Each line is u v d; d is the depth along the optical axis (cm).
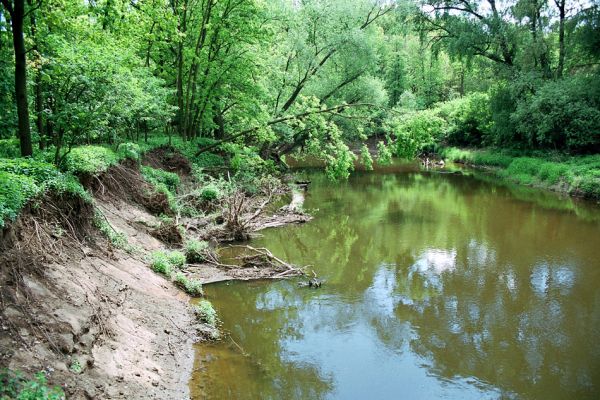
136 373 737
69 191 1016
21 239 764
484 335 1074
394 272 1484
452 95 5906
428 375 920
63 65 1060
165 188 1806
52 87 1167
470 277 1431
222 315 1136
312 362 952
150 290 1066
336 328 1106
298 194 2738
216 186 2050
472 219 2169
